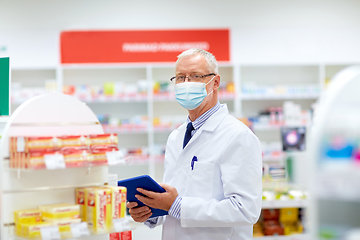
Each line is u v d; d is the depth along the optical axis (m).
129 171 6.45
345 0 6.84
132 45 6.27
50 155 1.72
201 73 2.01
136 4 6.50
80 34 6.19
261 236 3.77
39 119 1.98
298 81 6.75
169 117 6.12
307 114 6.23
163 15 6.52
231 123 1.98
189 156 2.04
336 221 0.86
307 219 3.75
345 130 0.88
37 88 6.10
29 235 1.71
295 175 3.61
